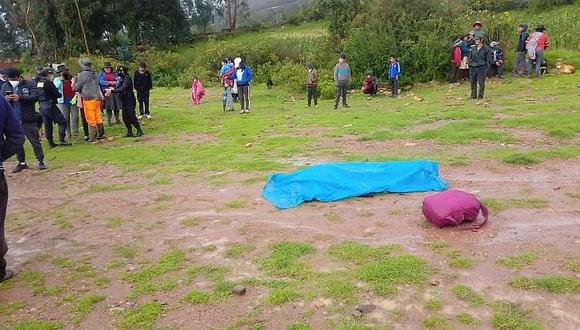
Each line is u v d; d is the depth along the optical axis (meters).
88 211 7.42
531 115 11.77
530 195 6.35
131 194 8.12
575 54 21.45
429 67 20.92
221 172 8.91
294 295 4.39
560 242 4.96
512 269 4.52
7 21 50.72
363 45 21.67
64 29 45.12
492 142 9.44
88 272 5.30
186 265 5.22
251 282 4.71
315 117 14.56
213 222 6.35
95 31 47.00
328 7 26.36
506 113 12.37
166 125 15.20
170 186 8.34
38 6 44.69
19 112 10.21
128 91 13.29
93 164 10.72
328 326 3.93
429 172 7.18
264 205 6.77
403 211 6.10
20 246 6.24
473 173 7.55
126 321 4.25
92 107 13.03
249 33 51.94
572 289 4.13
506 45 20.94
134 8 47.81
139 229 6.42
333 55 24.89
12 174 10.30
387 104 16.81
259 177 8.24
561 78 17.98
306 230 5.78
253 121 14.72
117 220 6.85
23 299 4.85
